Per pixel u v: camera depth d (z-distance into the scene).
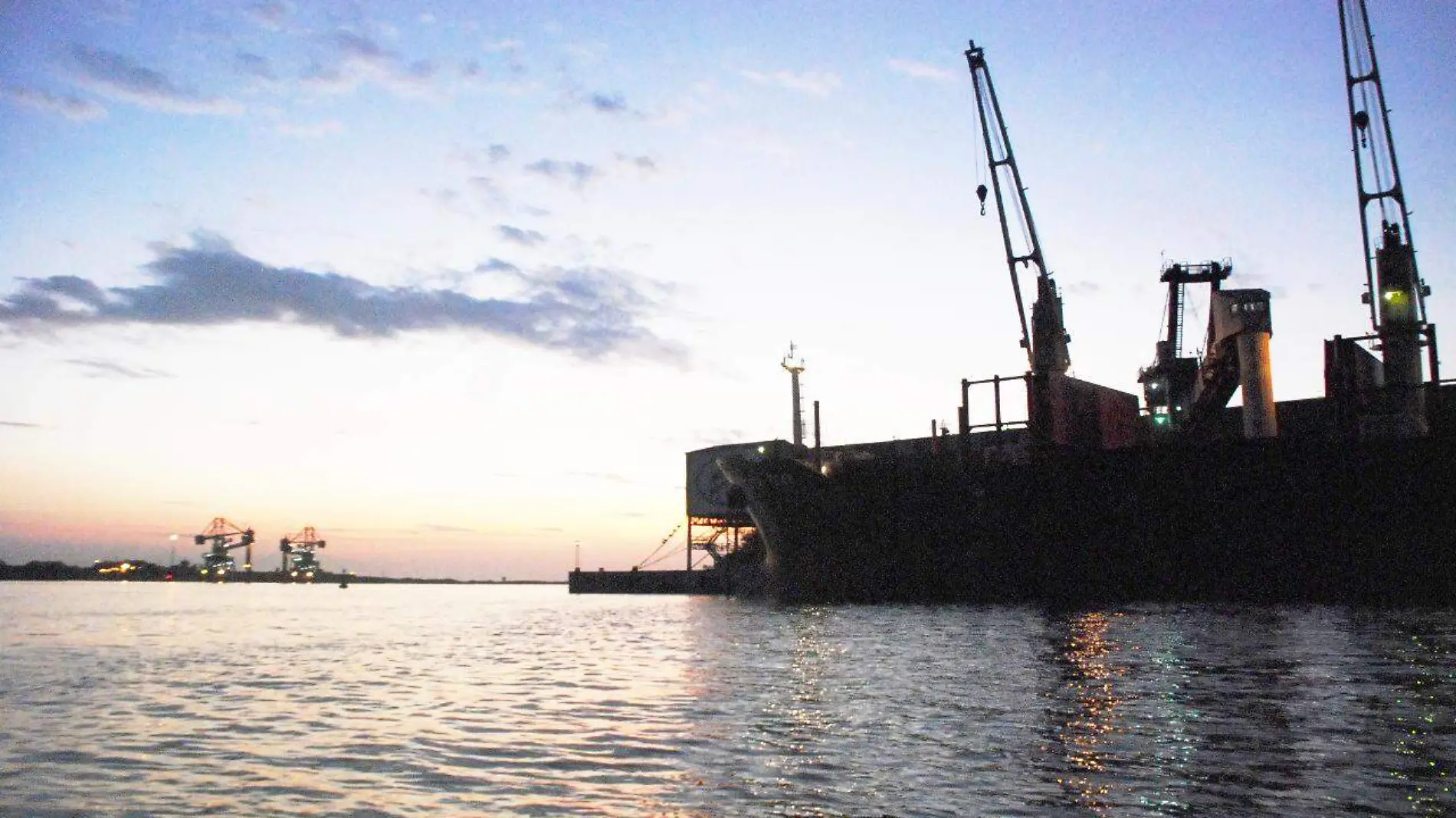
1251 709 22.38
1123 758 17.42
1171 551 73.94
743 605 87.00
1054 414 78.06
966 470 81.50
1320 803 14.38
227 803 15.36
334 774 17.28
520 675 33.34
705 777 16.67
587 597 151.25
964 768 16.86
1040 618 55.06
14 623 71.88
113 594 191.12
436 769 17.64
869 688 27.42
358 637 54.97
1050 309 95.31
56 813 14.84
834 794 15.30
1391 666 30.09
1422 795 14.79
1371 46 83.06
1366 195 82.25
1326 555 69.81
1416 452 67.75
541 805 15.05
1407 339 77.50
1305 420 96.69
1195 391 90.50
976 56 99.56
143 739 20.94
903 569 81.88
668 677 31.59
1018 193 98.19
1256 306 79.19
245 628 65.25
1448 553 66.44
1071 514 76.62
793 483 86.81
